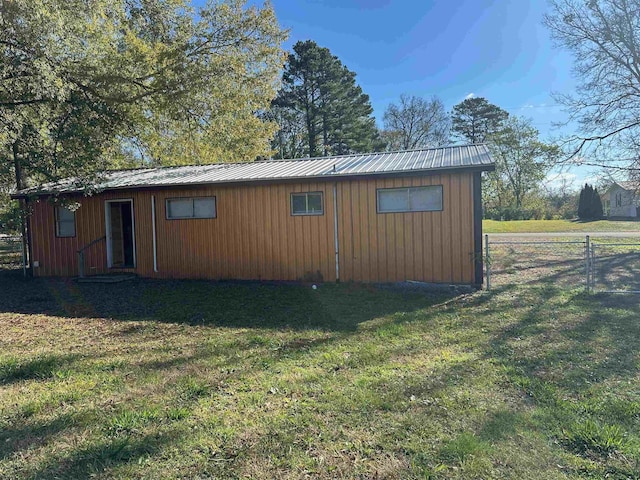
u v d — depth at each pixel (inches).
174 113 627.5
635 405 127.1
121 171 547.2
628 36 544.1
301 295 336.5
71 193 467.5
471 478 94.0
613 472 94.8
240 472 99.1
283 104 1352.1
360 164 407.2
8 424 126.1
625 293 291.7
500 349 186.1
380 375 158.1
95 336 231.0
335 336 215.2
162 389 150.5
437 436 112.2
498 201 1526.8
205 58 660.7
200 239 434.9
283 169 435.8
